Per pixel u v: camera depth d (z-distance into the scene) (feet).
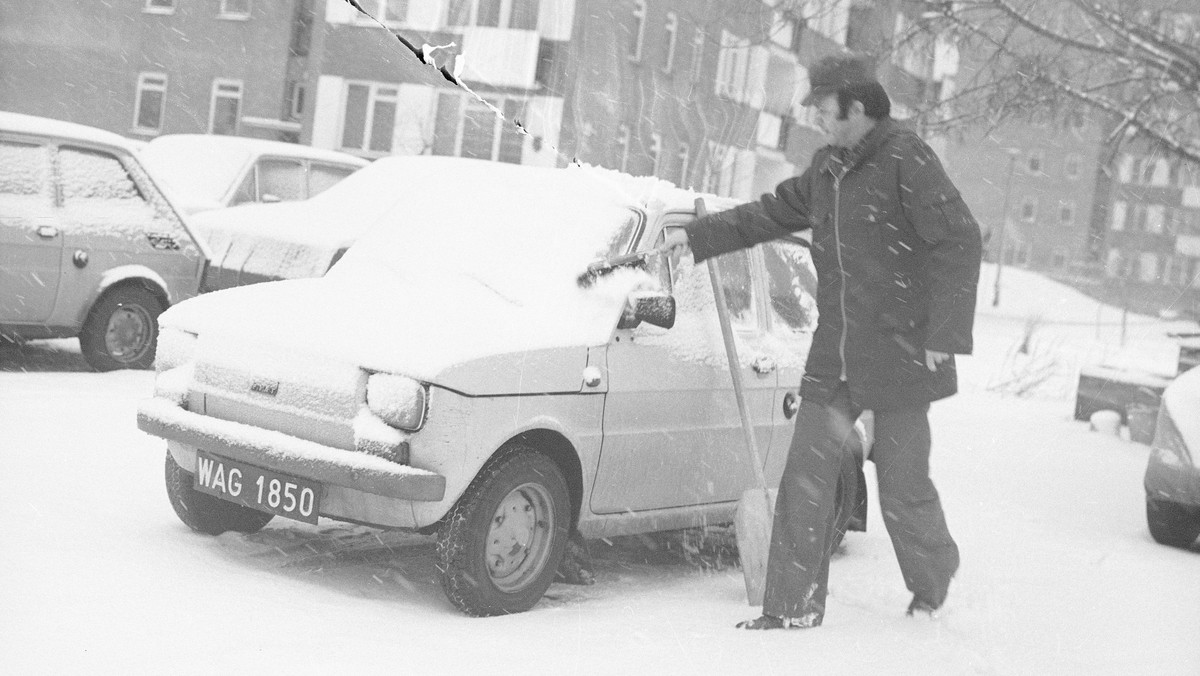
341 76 96.63
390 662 10.62
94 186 28.58
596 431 14.65
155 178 29.71
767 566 13.67
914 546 13.94
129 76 105.70
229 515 15.61
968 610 14.40
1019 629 14.01
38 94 104.53
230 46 103.14
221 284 31.14
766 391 17.40
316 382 13.32
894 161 12.57
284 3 100.89
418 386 12.87
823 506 13.58
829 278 13.32
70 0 104.37
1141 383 39.09
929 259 12.57
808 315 19.11
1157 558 20.76
